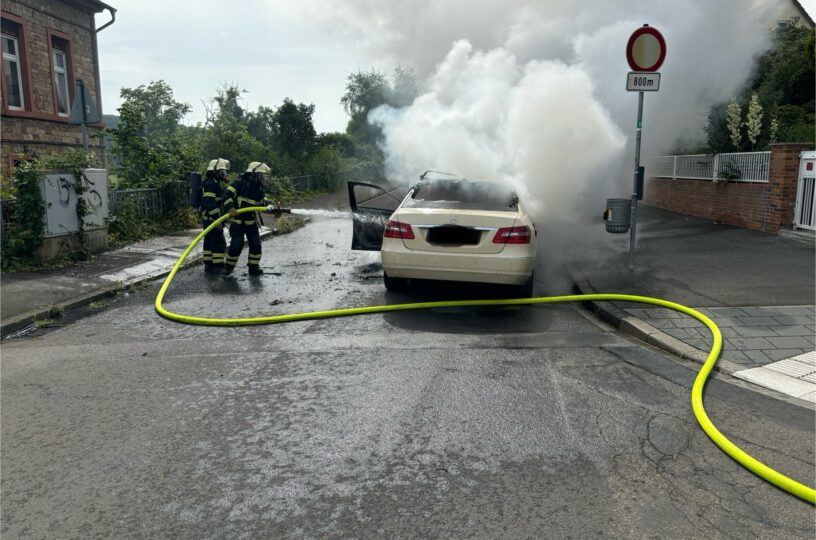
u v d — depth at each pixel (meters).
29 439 3.84
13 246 8.95
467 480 3.29
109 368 5.20
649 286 7.48
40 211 9.21
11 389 4.72
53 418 4.16
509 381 4.74
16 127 14.56
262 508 3.05
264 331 6.32
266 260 10.69
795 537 2.82
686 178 15.05
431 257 6.87
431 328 6.30
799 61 16.05
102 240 10.75
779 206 10.92
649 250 9.91
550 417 4.08
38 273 8.87
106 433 3.91
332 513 3.00
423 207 7.41
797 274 7.89
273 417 4.12
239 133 23.19
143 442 3.78
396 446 3.69
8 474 3.41
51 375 5.04
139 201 12.95
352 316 6.85
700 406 4.15
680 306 6.54
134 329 6.50
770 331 5.79
